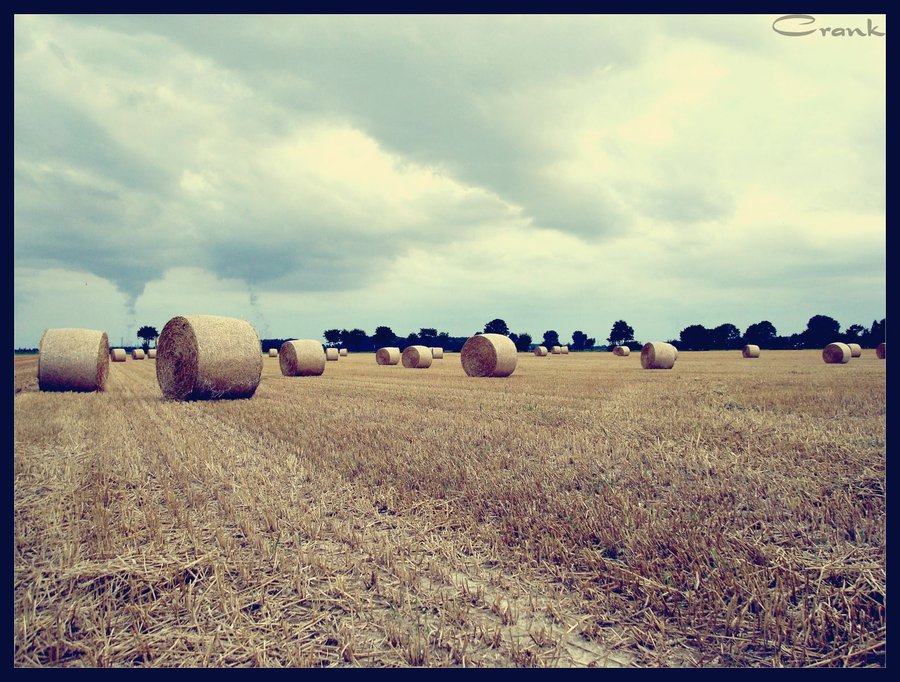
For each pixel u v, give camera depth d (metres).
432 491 5.98
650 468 6.80
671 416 10.70
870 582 3.70
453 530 4.93
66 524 5.02
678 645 3.17
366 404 13.76
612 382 20.67
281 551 4.43
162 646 3.15
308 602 3.68
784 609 3.42
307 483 6.47
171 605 3.61
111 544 4.49
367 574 4.08
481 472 6.59
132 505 5.60
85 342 17.84
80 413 12.29
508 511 5.25
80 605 3.56
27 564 4.17
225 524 5.14
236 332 15.13
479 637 3.22
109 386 20.30
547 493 5.71
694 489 5.77
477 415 11.47
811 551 4.30
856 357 43.56
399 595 3.71
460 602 3.65
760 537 4.53
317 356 26.59
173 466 7.20
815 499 5.39
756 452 7.40
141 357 53.66
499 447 8.01
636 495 5.68
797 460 6.93
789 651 3.09
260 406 13.50
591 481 6.26
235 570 4.13
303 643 3.19
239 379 15.05
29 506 5.54
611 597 3.67
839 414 10.85
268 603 3.59
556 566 4.13
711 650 3.11
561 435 8.90
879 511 4.96
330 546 4.61
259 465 7.39
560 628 3.35
